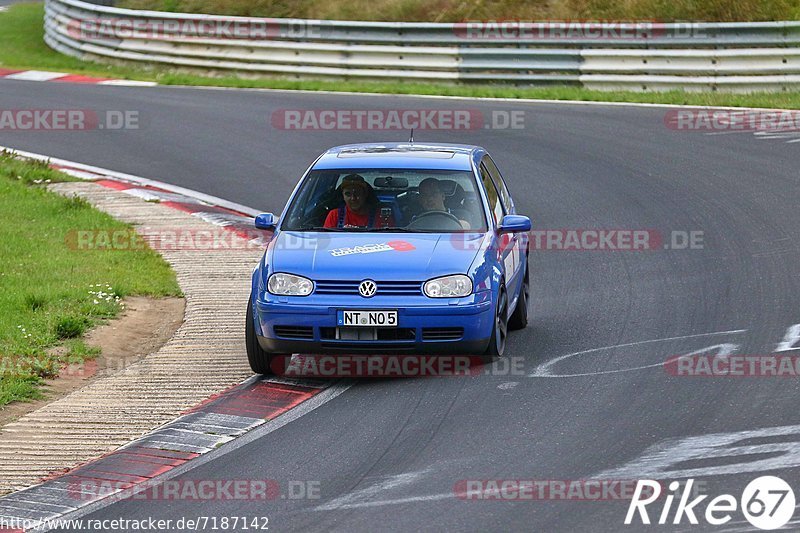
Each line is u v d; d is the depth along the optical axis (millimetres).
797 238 47281
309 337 30750
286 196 58281
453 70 88625
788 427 26438
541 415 27906
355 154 36062
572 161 64375
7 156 63688
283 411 29062
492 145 68438
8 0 143250
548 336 35438
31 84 92062
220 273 43969
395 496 23219
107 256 45594
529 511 22219
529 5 101312
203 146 70250
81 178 61688
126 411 29578
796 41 81312
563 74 86250
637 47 84250
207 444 26969
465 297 30703
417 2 104250
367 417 28234
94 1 110062
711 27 82875
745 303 38406
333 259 31453
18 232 48219
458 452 25625
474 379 30984
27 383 31297
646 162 63594
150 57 99938
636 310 38188
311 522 22109
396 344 30609
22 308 37562
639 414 27750
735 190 56656
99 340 36094
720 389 29453
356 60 91250
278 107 81500
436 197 33875
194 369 32969
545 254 47062
